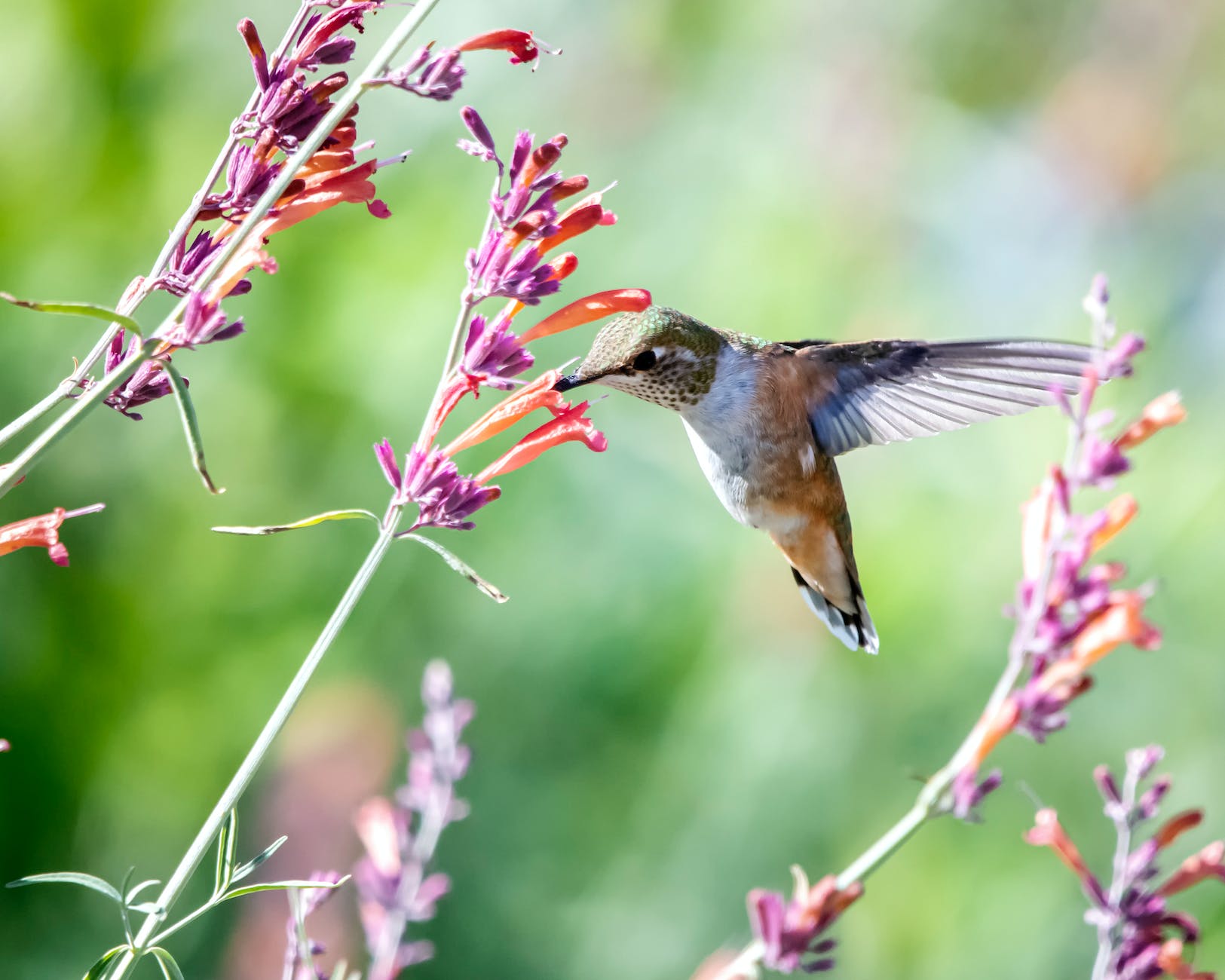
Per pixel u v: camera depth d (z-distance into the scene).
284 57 4.45
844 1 14.52
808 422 7.71
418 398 11.93
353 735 10.75
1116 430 12.41
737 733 11.91
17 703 10.77
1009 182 14.12
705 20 14.27
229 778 11.16
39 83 11.81
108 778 11.04
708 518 12.33
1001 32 15.48
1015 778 11.72
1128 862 5.32
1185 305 13.48
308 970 5.07
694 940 11.52
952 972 11.27
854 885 5.16
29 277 11.30
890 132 13.74
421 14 4.07
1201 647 11.78
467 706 6.55
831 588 8.09
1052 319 13.52
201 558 11.53
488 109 13.21
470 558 12.02
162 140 12.08
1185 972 5.23
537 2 13.63
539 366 12.54
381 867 6.21
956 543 12.21
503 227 4.60
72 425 3.90
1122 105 14.08
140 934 3.99
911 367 7.50
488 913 11.41
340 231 12.12
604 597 12.10
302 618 11.68
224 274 4.38
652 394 7.46
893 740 11.88
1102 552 12.02
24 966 10.30
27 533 4.22
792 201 13.65
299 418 11.80
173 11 11.98
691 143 13.89
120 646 11.14
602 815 11.93
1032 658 5.34
